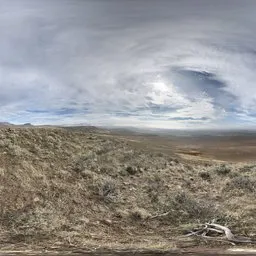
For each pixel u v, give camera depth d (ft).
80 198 55.93
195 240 45.44
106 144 76.43
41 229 46.70
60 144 70.13
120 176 64.85
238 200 60.95
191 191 64.59
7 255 38.32
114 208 55.88
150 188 62.59
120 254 39.42
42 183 56.59
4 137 65.10
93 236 46.96
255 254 39.24
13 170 56.75
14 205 50.57
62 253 39.42
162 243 44.11
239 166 75.41
